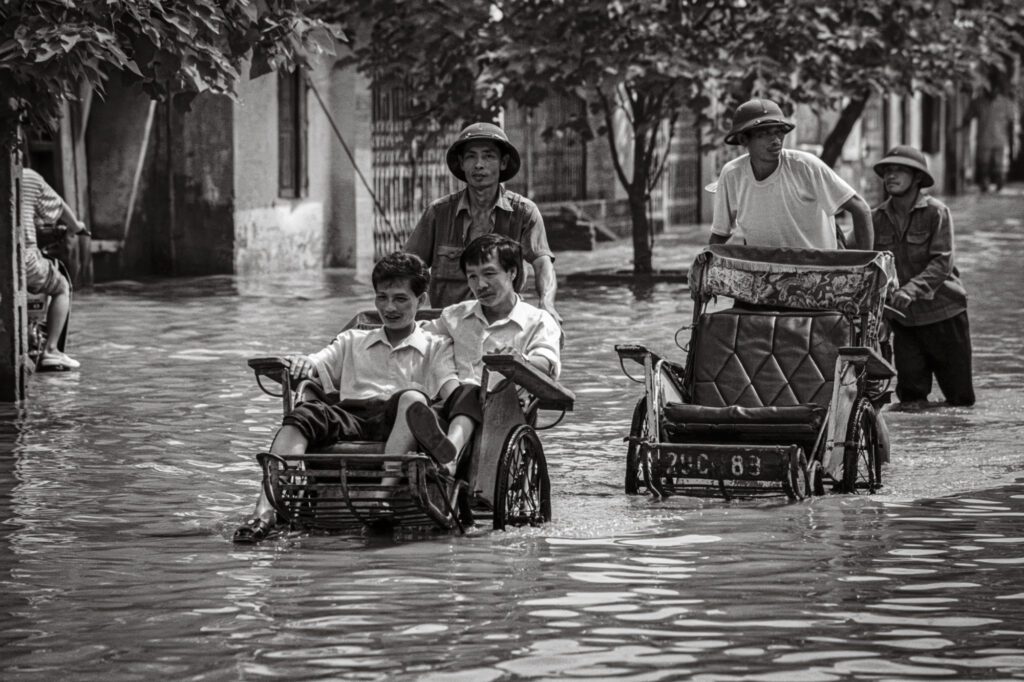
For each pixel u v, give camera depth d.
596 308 36.88
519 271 16.66
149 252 45.34
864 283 18.59
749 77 40.72
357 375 16.23
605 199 63.38
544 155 60.09
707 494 17.58
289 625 12.27
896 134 91.31
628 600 12.96
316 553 14.71
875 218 24.61
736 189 19.47
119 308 36.47
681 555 14.58
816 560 14.38
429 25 40.16
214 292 40.47
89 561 14.42
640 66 39.88
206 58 22.41
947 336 24.30
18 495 17.53
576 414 23.02
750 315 18.95
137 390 25.06
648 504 17.12
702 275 19.12
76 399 24.22
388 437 15.70
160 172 45.22
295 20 23.06
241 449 20.34
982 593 13.21
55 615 12.59
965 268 47.06
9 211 23.86
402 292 16.16
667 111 42.62
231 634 12.03
